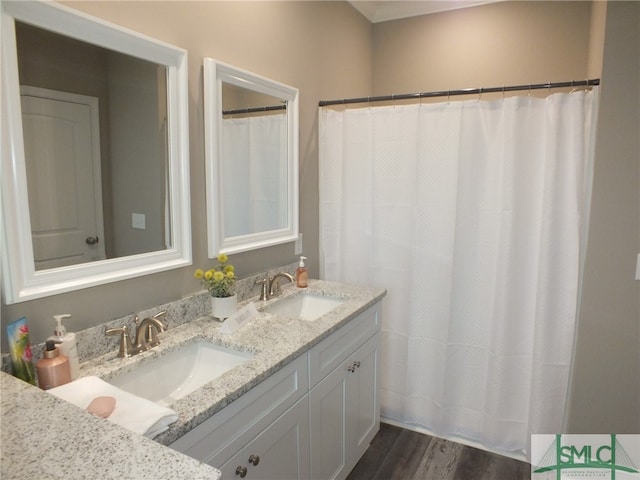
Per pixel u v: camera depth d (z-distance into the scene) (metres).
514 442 2.22
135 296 1.47
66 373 1.12
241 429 1.22
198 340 1.54
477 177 2.13
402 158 2.29
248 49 1.89
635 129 1.82
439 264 2.26
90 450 0.75
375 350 2.15
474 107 2.10
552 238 1.99
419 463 2.16
